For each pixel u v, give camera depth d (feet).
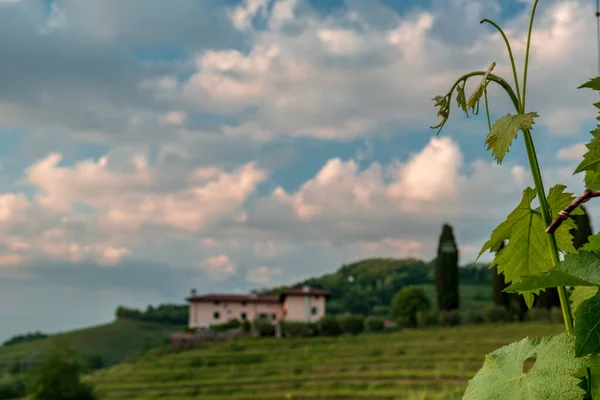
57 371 107.96
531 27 3.78
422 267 462.19
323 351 142.10
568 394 3.12
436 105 3.92
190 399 111.75
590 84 3.45
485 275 386.11
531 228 4.21
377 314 362.74
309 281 420.36
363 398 97.50
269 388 114.11
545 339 3.45
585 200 3.65
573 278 3.10
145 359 156.66
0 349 272.51
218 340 177.47
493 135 3.67
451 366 108.06
